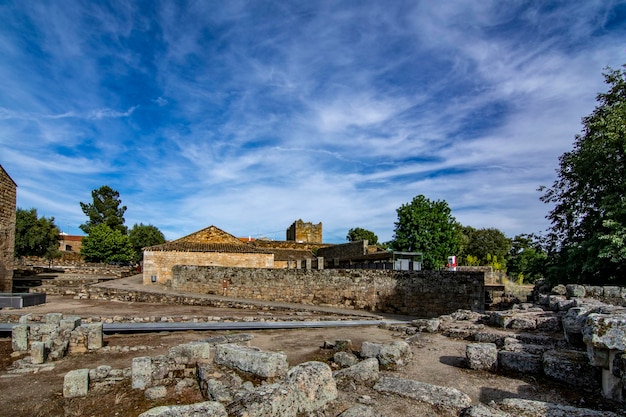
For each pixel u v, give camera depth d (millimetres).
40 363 11578
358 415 5555
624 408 5562
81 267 50906
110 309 23266
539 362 7734
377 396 6648
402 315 24391
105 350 12953
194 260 38688
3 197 28047
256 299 29766
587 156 17453
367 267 35844
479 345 8359
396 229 41812
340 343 12602
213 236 42969
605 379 6227
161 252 37844
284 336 15727
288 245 60281
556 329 10219
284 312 24188
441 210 40969
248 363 8594
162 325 16750
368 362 7855
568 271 17203
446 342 10914
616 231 14539
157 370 9211
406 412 5965
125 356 12422
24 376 10492
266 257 40875
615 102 18016
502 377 7684
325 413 5996
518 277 45938
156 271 37531
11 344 13914
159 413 5047
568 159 19750
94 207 87875
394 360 8547
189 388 8938
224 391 7586
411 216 40219
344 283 26953
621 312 7621
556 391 6746
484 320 12992
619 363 5781
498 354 8336
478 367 8195
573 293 12281
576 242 18781
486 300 28359
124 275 49000
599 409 5828
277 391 5660
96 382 9383
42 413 8203
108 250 67500
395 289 25094
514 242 50125
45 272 46562
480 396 6730
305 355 12250
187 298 27328
